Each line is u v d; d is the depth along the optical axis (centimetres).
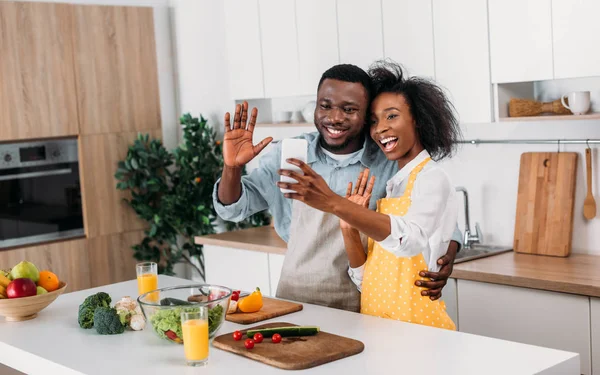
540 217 373
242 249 446
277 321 240
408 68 388
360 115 250
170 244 536
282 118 471
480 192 403
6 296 257
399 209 239
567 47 328
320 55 428
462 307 348
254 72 471
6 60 456
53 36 476
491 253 375
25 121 466
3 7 454
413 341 212
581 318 309
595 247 364
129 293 298
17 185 466
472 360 194
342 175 266
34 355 219
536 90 380
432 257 237
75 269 491
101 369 202
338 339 212
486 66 357
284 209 283
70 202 492
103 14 499
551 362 192
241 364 199
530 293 324
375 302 246
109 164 505
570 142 362
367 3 400
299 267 268
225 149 248
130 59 515
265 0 456
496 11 350
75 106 488
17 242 468
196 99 531
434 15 373
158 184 509
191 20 525
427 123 239
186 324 199
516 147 386
